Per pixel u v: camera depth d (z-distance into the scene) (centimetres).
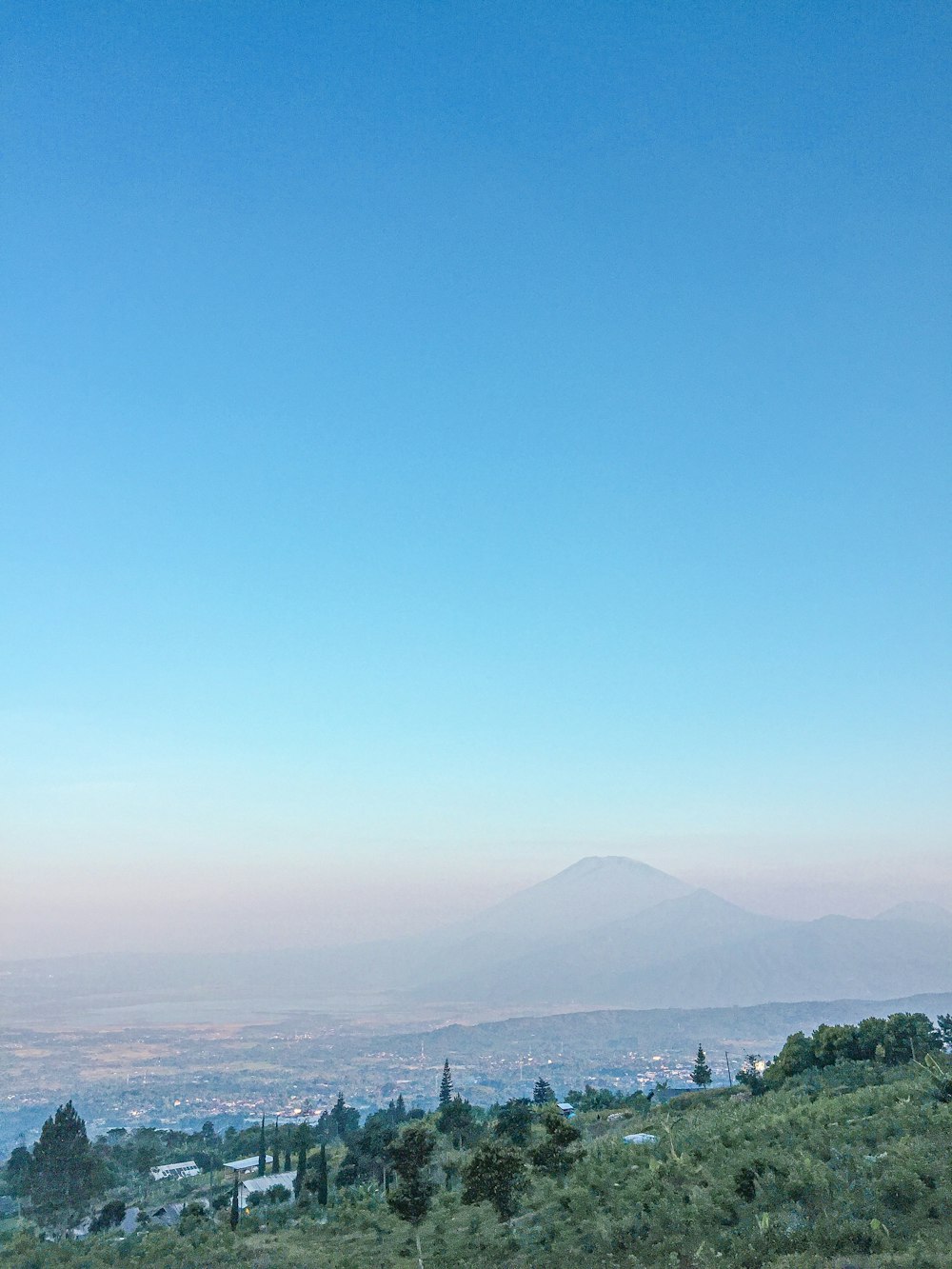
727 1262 2523
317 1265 4122
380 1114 15000
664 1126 4828
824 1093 4909
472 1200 4334
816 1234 2502
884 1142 3278
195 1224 5888
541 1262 3191
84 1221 10356
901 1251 2334
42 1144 10844
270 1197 8612
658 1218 3128
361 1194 6309
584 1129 7806
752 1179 3080
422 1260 3766
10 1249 5128
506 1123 7119
